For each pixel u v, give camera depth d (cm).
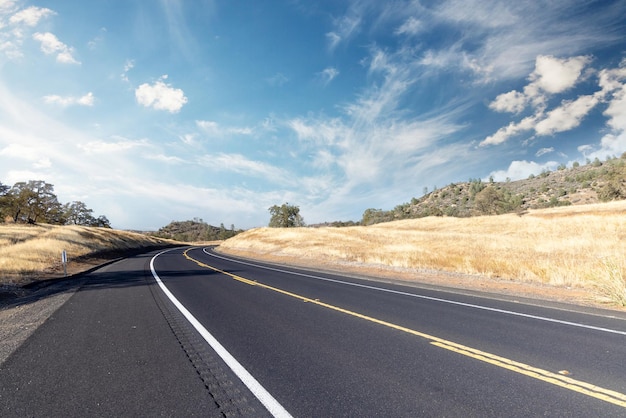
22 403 344
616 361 459
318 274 1630
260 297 983
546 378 404
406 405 339
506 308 816
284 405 339
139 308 832
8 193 6475
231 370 432
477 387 380
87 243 4109
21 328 660
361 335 589
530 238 3109
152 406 337
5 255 2166
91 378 407
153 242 8244
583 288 1105
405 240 3731
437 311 783
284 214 9212
